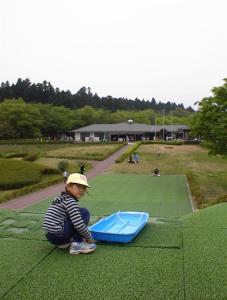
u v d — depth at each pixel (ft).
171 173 41.98
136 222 10.03
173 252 7.53
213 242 7.98
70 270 6.59
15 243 8.21
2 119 98.94
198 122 30.25
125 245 8.00
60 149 69.36
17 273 6.50
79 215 7.17
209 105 29.84
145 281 6.11
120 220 10.27
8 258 7.23
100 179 36.06
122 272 6.48
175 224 10.11
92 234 8.23
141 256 7.29
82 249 7.39
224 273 6.30
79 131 113.60
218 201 18.78
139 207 20.84
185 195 25.70
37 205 21.13
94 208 20.44
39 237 8.71
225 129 28.45
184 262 6.92
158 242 8.22
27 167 33.09
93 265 6.81
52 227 7.09
